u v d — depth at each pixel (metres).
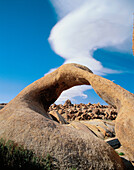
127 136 4.62
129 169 5.57
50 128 4.96
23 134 4.62
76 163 3.93
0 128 5.12
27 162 3.69
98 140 5.02
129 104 5.09
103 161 4.23
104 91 6.12
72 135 4.82
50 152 4.05
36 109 7.47
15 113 5.89
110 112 25.34
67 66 8.32
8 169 3.44
